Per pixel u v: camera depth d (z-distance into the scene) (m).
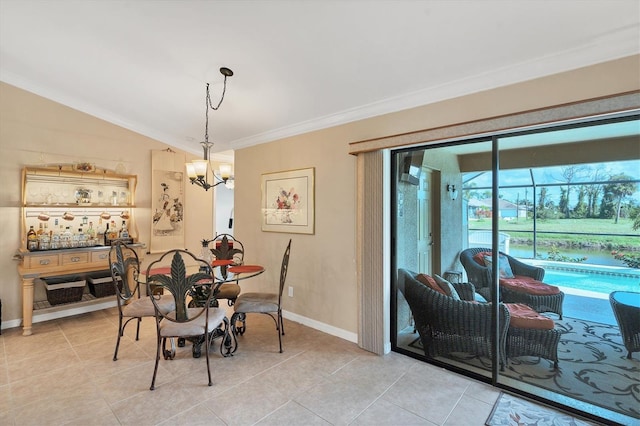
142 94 3.55
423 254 2.81
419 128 2.68
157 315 2.38
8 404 2.13
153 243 4.65
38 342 3.13
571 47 1.93
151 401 2.18
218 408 2.11
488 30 1.92
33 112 3.68
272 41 2.34
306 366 2.68
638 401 1.94
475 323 2.52
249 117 3.68
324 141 3.43
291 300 3.80
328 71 2.61
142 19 2.31
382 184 2.88
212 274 2.44
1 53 3.10
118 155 4.34
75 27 2.56
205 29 2.30
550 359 2.22
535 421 1.99
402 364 2.71
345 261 3.25
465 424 1.96
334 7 1.93
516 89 2.19
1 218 3.49
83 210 4.07
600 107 1.85
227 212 7.05
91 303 4.10
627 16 1.67
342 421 1.99
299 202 3.68
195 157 5.19
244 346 3.07
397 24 1.99
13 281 3.55
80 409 2.08
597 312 2.06
